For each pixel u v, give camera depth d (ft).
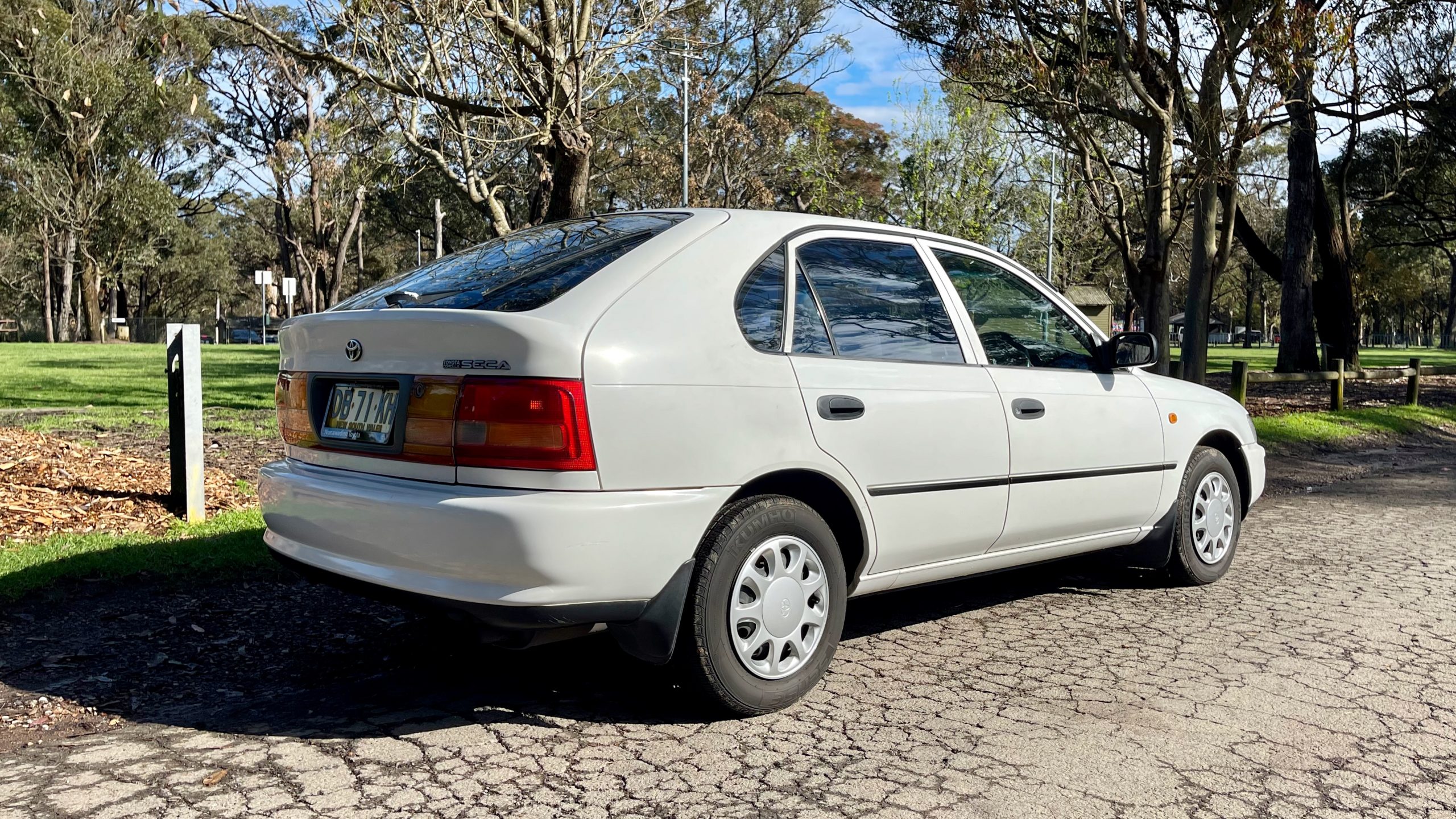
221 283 226.79
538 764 10.57
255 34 32.81
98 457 26.58
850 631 15.69
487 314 10.55
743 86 109.60
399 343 11.30
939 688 13.04
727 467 11.41
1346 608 17.07
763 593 11.84
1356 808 9.78
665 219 12.98
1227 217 46.85
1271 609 17.02
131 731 11.32
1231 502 19.11
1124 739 11.36
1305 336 79.77
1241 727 11.75
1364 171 104.78
